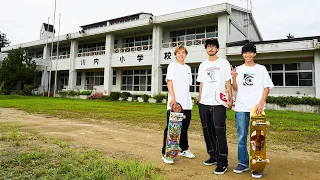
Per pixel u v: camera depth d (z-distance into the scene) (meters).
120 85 23.78
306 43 13.63
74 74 26.12
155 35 19.86
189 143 4.91
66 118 8.49
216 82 3.25
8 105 12.56
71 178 2.58
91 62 24.41
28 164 3.02
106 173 2.70
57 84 29.61
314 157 3.96
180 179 2.74
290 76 15.70
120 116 9.22
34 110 10.53
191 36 19.77
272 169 3.23
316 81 13.83
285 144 4.93
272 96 15.14
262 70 3.11
